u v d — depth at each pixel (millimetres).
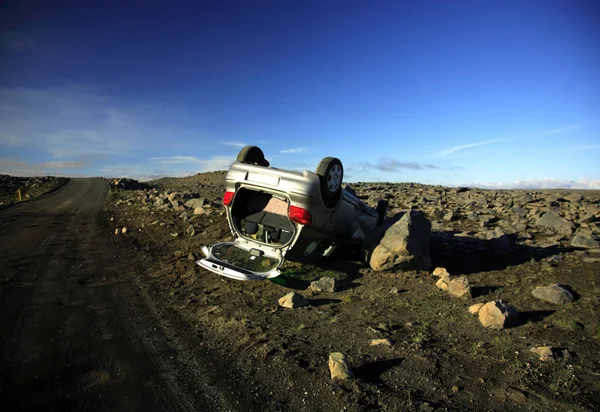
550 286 5316
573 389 3086
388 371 3465
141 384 3363
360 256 7875
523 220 12445
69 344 4184
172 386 3332
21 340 4262
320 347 4008
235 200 7004
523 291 5648
